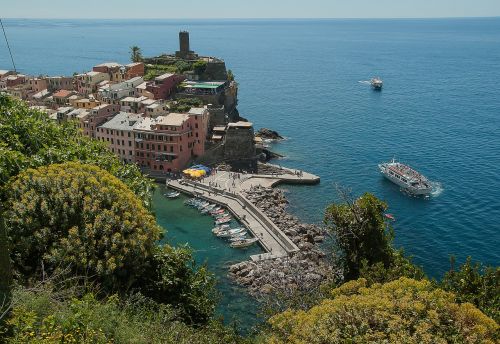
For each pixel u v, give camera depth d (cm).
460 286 3045
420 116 19938
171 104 15538
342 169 13650
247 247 9088
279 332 2222
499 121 18838
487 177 12575
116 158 4812
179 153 13275
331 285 3641
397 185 12244
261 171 13388
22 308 2169
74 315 2155
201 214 10788
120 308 2769
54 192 3309
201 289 3759
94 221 3234
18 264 3023
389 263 4112
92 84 17825
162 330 2600
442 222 10012
